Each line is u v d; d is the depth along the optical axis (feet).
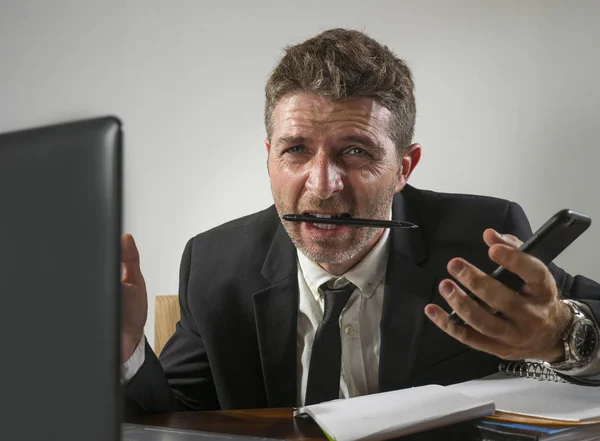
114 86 8.83
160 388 3.11
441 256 3.71
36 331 1.31
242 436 2.39
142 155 8.62
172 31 8.63
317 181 3.13
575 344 2.72
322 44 3.24
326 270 3.56
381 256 3.64
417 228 3.78
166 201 8.55
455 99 7.44
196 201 8.48
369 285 3.59
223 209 8.41
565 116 7.07
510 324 2.45
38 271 1.31
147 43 8.72
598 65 6.95
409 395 2.62
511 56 7.25
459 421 2.40
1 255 1.34
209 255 3.98
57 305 1.30
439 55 7.49
